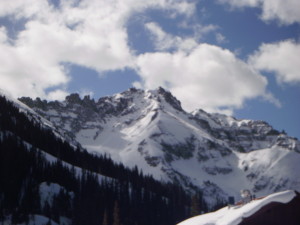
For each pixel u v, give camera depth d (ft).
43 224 437.58
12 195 479.41
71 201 526.57
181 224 136.05
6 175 506.48
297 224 114.32
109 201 542.57
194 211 438.81
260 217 114.62
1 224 420.36
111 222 497.05
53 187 537.24
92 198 533.14
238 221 113.39
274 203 114.42
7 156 538.47
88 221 483.51
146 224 556.10
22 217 434.71
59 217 476.54
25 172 543.39
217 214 129.70
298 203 115.75
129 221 536.83
